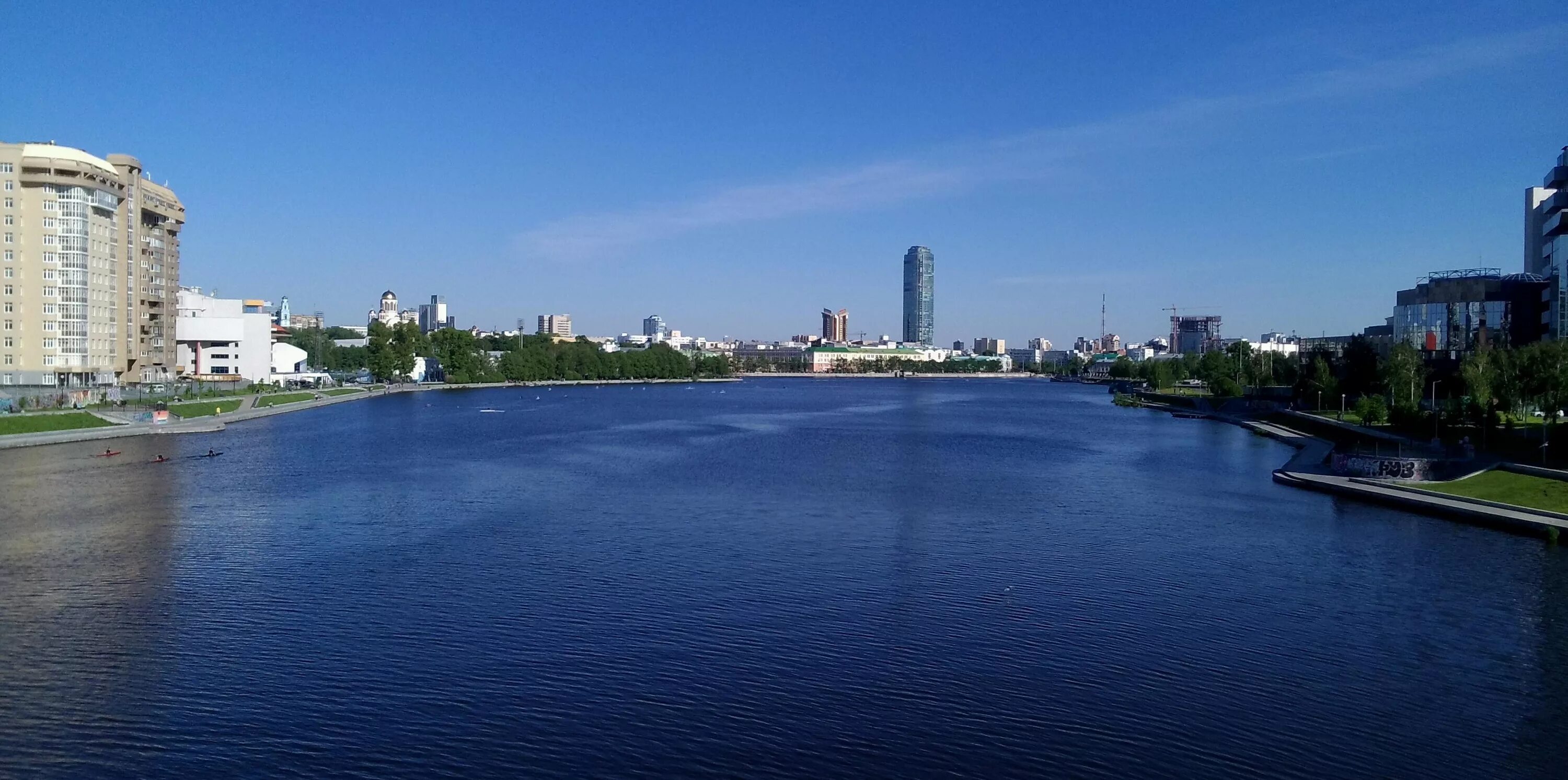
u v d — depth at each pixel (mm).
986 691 46281
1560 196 175375
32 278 189875
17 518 84438
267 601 59312
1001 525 84125
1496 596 61562
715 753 40219
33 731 41844
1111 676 48250
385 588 62312
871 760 39750
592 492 100875
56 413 153625
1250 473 119750
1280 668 49281
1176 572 67438
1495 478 94438
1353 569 68188
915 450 148125
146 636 53000
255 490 100938
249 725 42438
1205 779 38469
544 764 39344
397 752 40250
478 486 104438
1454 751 40750
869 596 61250
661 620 56250
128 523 82562
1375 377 180500
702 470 120625
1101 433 183250
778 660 49938
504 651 50969
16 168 187625
